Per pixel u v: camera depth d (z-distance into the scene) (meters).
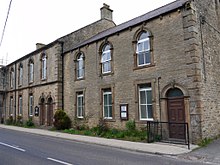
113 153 9.30
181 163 7.66
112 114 15.39
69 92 19.67
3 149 10.02
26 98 25.50
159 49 13.12
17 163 7.41
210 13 13.86
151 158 8.42
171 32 12.62
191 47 11.58
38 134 16.53
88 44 18.09
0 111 31.56
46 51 22.45
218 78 13.53
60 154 8.96
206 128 11.34
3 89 30.75
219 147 10.22
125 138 12.98
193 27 11.71
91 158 8.24
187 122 11.41
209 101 12.03
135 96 14.05
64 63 20.62
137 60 14.43
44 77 22.75
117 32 15.67
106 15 24.31
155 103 12.96
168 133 12.31
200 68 11.65
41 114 22.45
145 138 12.23
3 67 31.16
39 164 7.29
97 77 16.98
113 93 15.55
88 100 17.61
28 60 25.66
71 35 21.55
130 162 7.68
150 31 13.67
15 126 24.22
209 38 13.20
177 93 12.25
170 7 13.52
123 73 15.05
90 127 17.12
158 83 12.95
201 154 9.00
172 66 12.37
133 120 14.01
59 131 17.91
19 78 27.80
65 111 19.91
